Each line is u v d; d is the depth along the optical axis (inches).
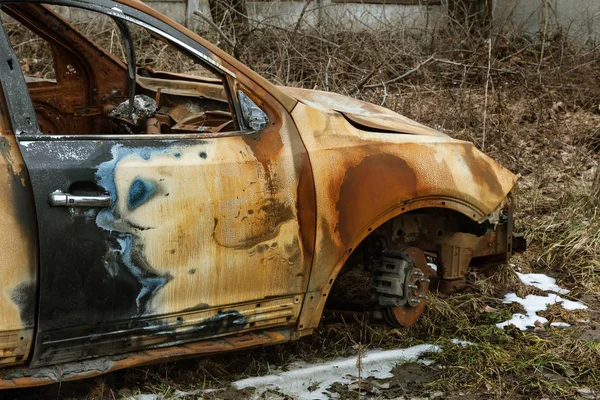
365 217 154.4
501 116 325.1
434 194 166.2
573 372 163.6
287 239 143.6
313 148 147.9
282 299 146.4
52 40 174.7
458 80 378.6
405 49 389.1
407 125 177.5
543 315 196.1
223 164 135.9
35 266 119.6
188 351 136.6
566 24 464.4
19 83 122.0
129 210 126.3
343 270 191.9
